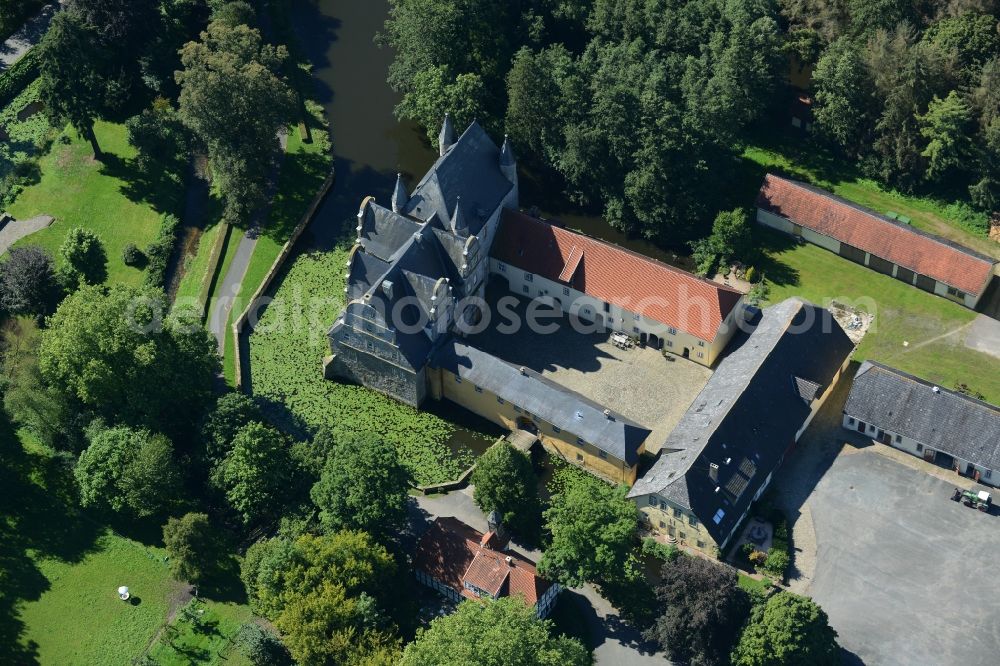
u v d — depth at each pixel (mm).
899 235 171375
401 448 155375
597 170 181500
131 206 190375
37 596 141875
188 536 137000
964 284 166625
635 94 176625
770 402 147625
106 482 144750
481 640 117312
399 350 154125
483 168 171375
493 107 198125
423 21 189375
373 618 128750
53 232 186625
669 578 129750
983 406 146125
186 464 150875
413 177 195125
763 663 123875
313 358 167875
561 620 134875
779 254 177750
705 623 125062
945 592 135875
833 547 141125
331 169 195625
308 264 181750
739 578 138000
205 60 184500
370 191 193250
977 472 145750
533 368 163500
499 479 139000
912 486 146875
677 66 187125
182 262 184000
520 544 143000
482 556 134250
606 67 181250
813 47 193375
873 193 185500
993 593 135375
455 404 161000
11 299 170750
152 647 135875
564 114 182500
